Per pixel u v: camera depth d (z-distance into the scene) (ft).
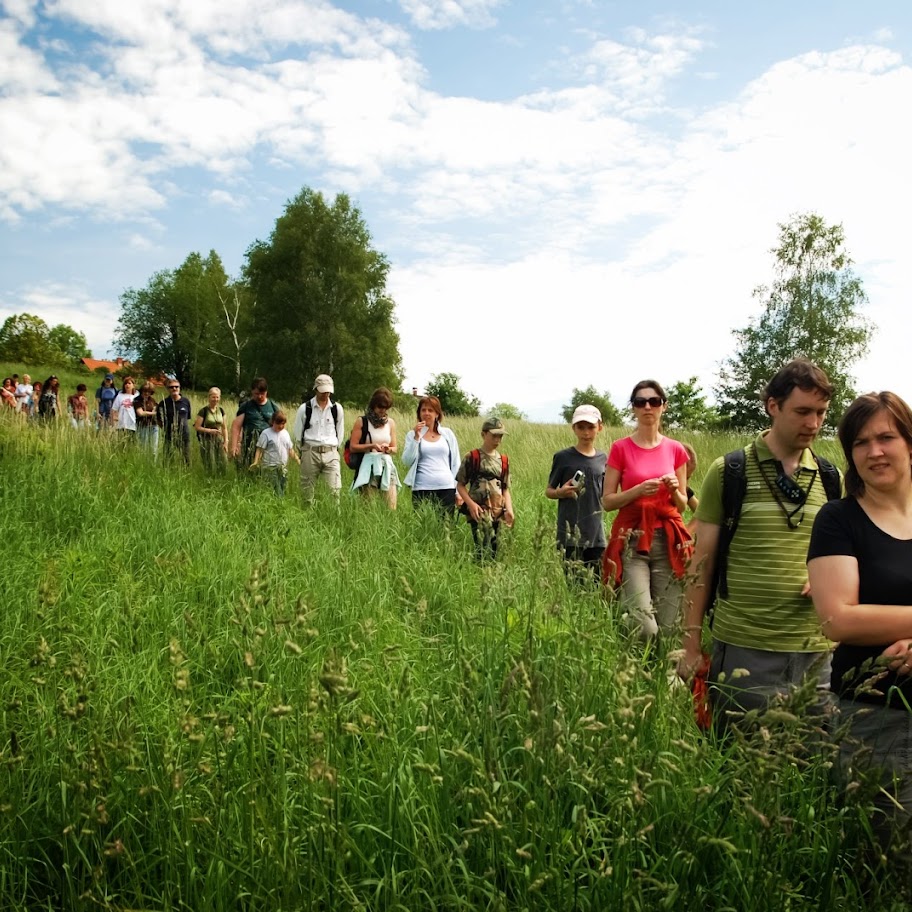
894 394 9.32
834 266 135.03
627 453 17.69
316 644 14.37
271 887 8.20
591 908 7.80
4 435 35.63
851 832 8.61
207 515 27.12
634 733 8.93
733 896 8.04
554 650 11.76
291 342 175.63
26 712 11.52
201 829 8.93
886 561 9.09
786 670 11.44
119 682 12.59
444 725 10.32
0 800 9.30
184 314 263.90
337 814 8.14
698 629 12.07
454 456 29.66
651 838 8.43
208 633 15.43
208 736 9.94
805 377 11.53
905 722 8.76
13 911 8.30
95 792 9.05
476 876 8.00
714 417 136.46
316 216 183.93
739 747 8.11
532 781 8.59
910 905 7.56
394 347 187.32
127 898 8.57
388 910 7.89
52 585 14.08
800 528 11.70
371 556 21.93
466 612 13.26
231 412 74.18
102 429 39.70
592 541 21.16
